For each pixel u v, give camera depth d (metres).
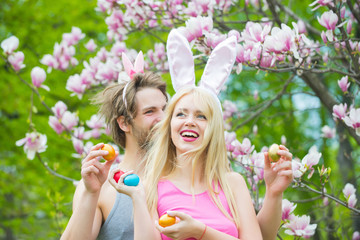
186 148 2.06
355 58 2.88
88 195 1.98
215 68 2.32
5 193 7.35
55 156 6.21
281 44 2.49
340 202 2.69
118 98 2.42
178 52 2.35
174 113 2.12
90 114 6.08
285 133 6.34
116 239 2.11
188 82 2.31
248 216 2.04
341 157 4.50
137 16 3.50
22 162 6.53
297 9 5.77
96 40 6.67
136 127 2.35
